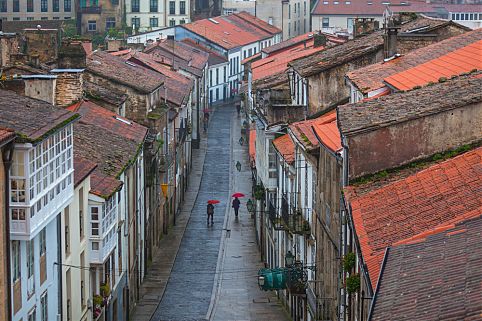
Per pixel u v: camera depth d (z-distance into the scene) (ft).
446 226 112.88
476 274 92.58
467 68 182.39
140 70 343.87
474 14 582.35
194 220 357.20
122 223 234.58
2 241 150.30
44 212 164.76
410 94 169.99
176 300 262.26
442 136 153.79
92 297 209.67
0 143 144.36
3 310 150.41
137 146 250.98
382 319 91.56
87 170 202.28
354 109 166.50
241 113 578.66
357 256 133.28
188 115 424.05
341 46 285.23
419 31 254.88
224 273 288.10
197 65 531.09
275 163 275.80
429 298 91.86
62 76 254.88
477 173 129.39
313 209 212.23
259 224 313.12
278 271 219.00
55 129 167.63
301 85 266.16
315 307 198.90
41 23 608.60
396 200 134.72
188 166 419.95
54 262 180.96
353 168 155.12
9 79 232.73
